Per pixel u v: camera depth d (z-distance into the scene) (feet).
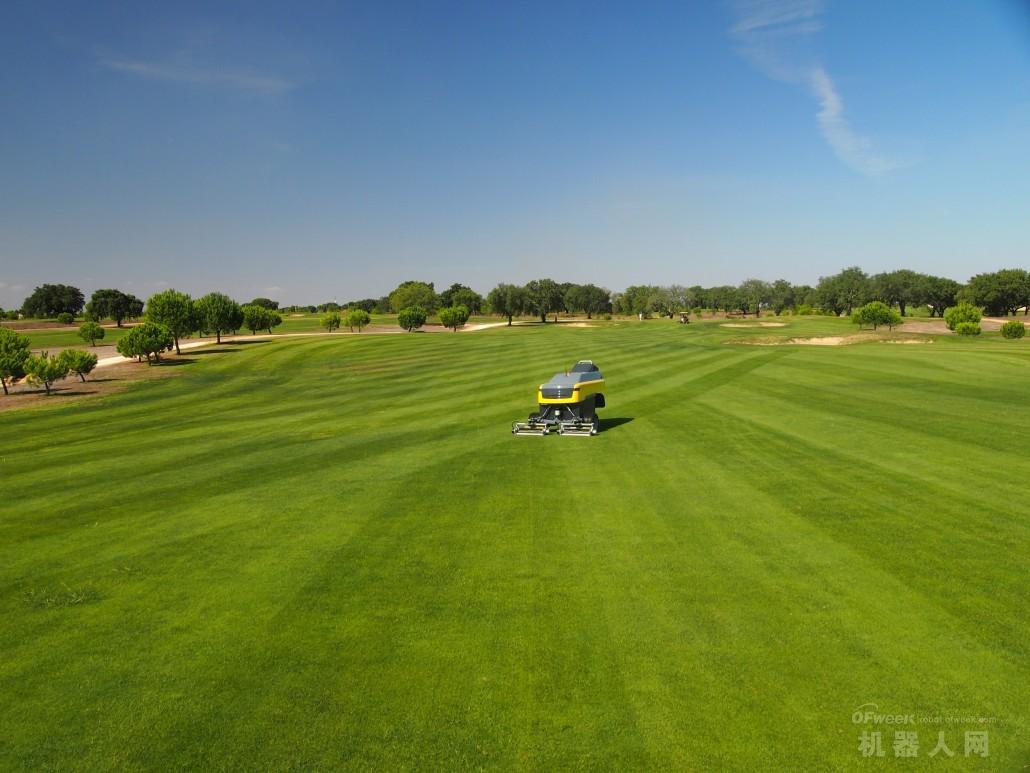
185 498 50.57
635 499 44.45
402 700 22.70
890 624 26.03
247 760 20.08
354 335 312.71
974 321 260.62
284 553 37.35
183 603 31.37
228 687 24.03
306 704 22.75
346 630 27.84
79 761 20.40
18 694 24.27
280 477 55.98
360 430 78.43
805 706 21.31
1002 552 32.35
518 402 94.22
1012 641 24.36
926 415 69.05
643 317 566.77
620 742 20.08
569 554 35.06
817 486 45.16
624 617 27.76
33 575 36.04
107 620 29.99
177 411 109.19
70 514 47.80
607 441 64.69
